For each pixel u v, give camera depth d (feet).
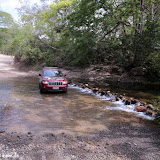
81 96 27.71
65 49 68.13
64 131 12.92
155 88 37.88
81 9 46.21
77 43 48.57
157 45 42.50
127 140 11.59
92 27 46.34
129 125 14.83
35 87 35.55
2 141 10.41
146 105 20.95
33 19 75.72
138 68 53.21
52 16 70.79
